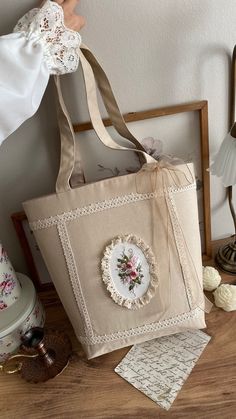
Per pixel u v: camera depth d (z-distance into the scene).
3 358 0.59
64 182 0.52
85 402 0.53
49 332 0.62
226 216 0.73
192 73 0.56
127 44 0.52
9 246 0.67
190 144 0.62
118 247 0.54
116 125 0.55
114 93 0.55
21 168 0.59
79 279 0.55
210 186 0.68
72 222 0.53
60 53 0.44
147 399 0.53
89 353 0.58
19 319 0.58
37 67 0.42
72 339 0.62
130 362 0.58
